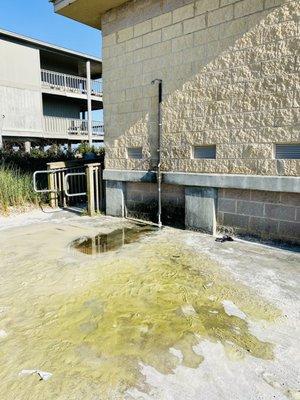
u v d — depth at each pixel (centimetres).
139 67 596
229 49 464
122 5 609
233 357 215
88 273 363
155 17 555
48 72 1761
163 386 190
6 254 434
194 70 510
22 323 260
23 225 612
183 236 520
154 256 421
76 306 287
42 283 337
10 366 209
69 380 195
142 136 613
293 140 414
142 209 649
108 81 661
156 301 295
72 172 825
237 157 474
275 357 216
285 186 423
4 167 912
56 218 679
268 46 425
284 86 416
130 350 223
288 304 288
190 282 337
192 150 533
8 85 1562
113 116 664
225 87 475
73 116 2058
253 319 263
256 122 448
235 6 451
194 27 502
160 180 579
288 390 187
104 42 657
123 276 354
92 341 234
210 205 518
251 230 480
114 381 194
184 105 532
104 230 570
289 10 402
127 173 646
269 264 388
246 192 479
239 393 185
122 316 269
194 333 243
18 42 1603
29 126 1664
